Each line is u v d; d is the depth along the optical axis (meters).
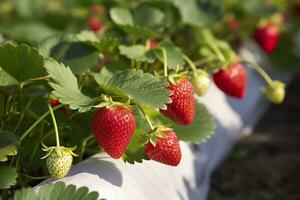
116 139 0.59
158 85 0.60
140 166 0.69
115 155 0.60
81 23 1.13
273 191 1.00
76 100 0.60
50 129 0.67
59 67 0.62
